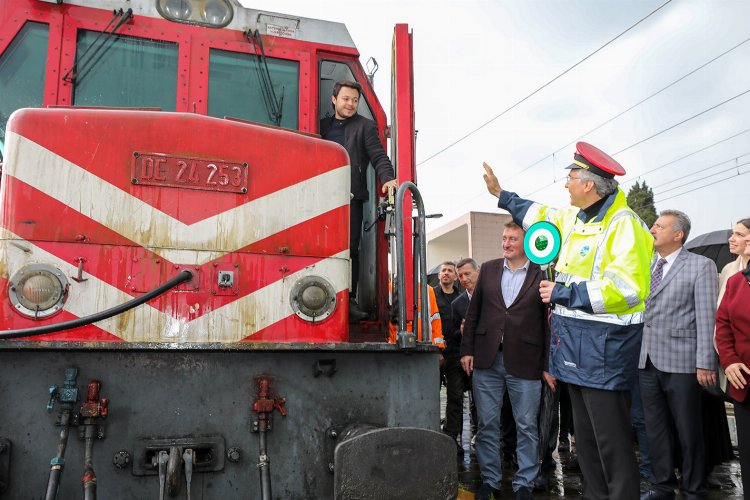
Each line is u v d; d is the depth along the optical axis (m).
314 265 2.82
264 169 2.80
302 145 2.90
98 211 2.54
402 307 2.69
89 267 2.50
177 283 2.51
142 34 3.44
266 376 2.43
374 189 3.96
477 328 4.48
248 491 2.35
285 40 3.78
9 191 2.46
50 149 2.52
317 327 2.78
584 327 3.05
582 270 3.13
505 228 4.46
